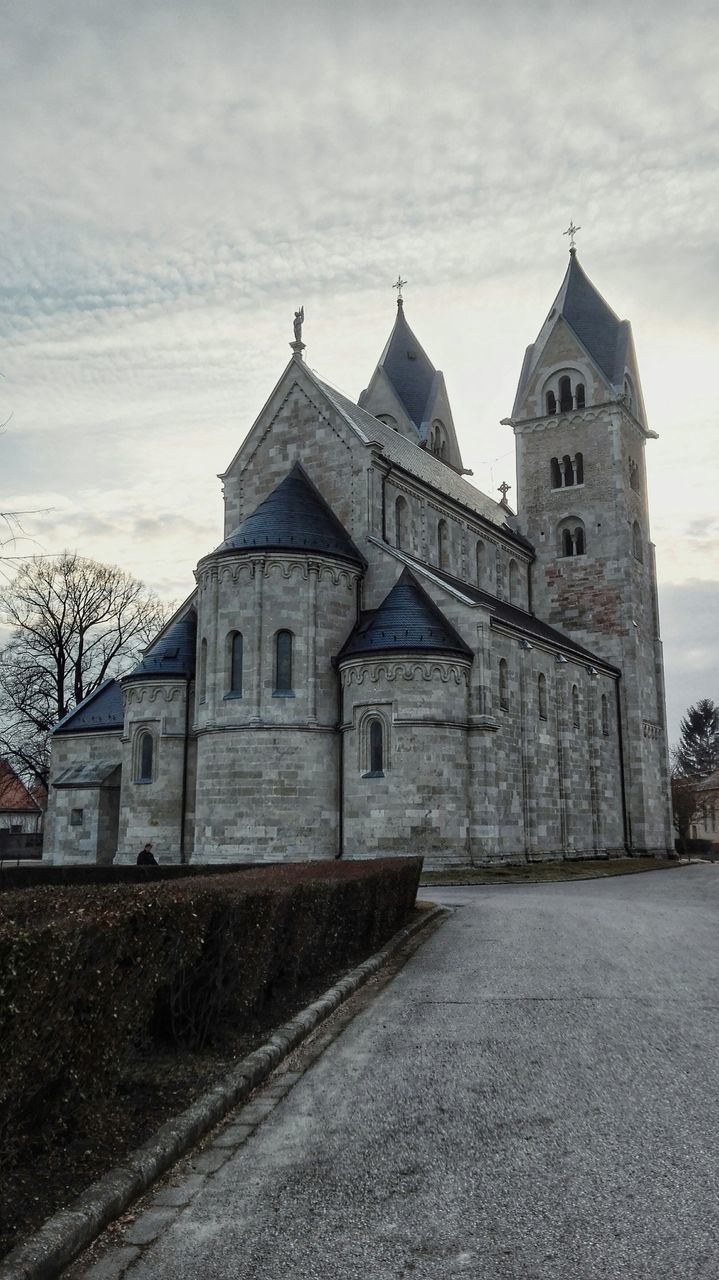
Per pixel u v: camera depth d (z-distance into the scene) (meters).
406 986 15.95
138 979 9.07
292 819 42.53
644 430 74.75
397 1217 7.10
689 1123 8.85
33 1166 7.64
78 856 51.59
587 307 74.06
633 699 65.75
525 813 48.66
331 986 15.31
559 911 25.89
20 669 67.75
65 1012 7.58
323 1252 6.57
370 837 42.12
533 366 73.50
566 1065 10.91
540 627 62.38
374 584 47.91
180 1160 8.35
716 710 157.25
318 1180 7.86
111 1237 6.87
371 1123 9.23
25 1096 7.22
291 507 47.25
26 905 9.48
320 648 44.53
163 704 47.34
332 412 51.16
